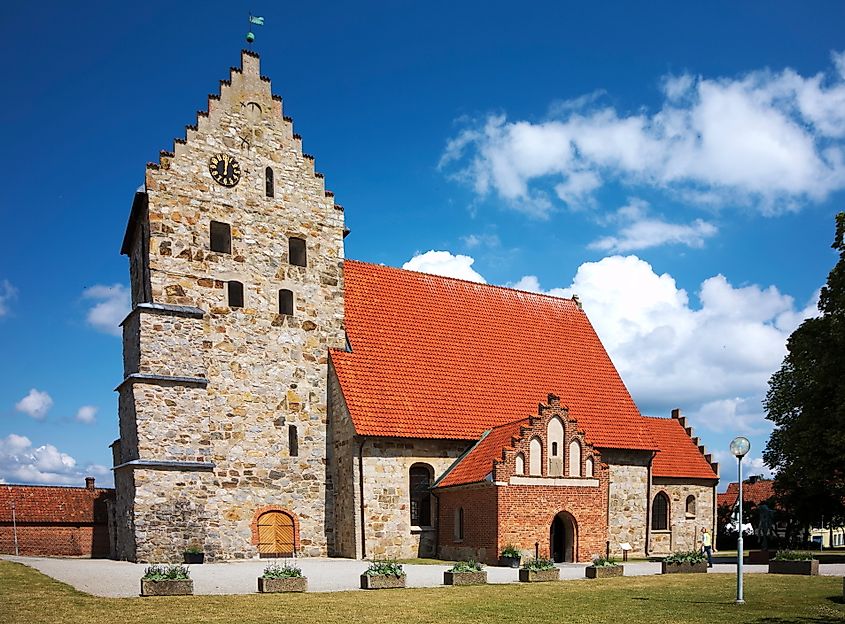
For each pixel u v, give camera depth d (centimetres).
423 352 4406
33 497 5050
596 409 4781
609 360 5228
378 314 4447
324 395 4078
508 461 3600
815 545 6850
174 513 3453
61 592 2327
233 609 2084
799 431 4081
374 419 3853
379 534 3791
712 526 5347
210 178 3888
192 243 3788
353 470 3778
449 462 4056
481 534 3634
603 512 3869
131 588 2480
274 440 3875
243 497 3734
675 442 5469
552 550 3841
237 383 3812
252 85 4103
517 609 2172
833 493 4734
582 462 3850
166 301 3669
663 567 3422
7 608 2025
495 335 4844
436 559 3834
